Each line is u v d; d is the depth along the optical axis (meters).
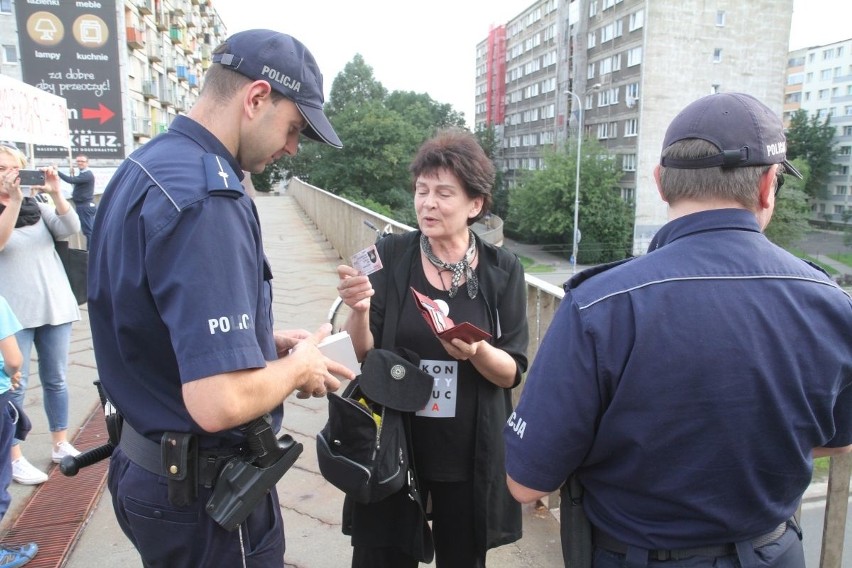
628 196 50.41
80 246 8.71
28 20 18.67
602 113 54.22
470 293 1.99
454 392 1.97
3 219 3.02
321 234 14.27
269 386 1.30
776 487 1.19
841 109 81.00
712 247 1.19
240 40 1.43
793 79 90.31
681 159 1.23
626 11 48.59
